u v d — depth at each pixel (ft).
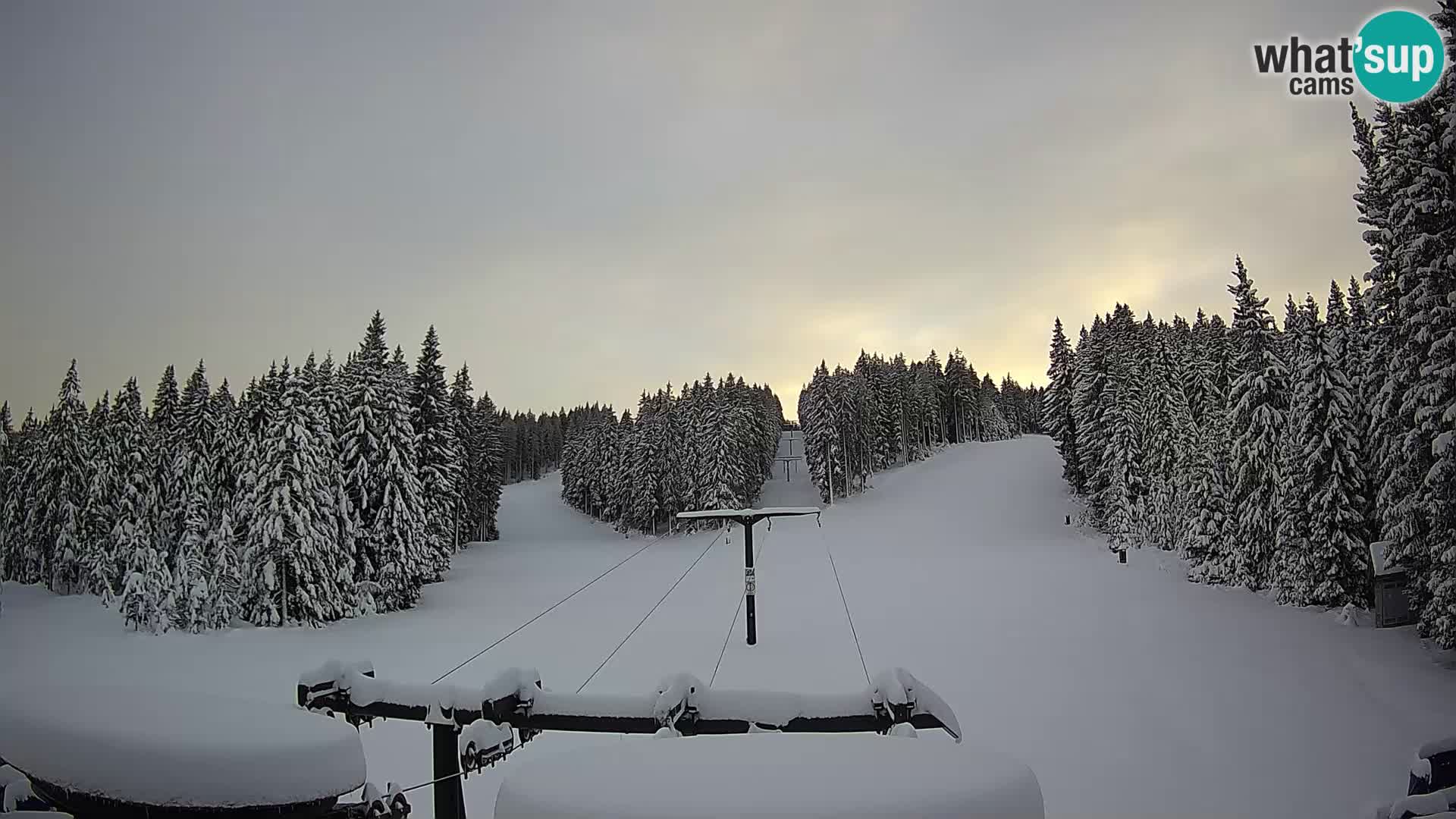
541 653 87.56
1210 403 138.62
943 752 6.43
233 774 6.41
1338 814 40.52
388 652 91.15
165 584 111.34
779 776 5.86
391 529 124.47
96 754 6.63
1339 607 88.63
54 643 105.50
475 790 40.98
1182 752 50.21
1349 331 89.81
